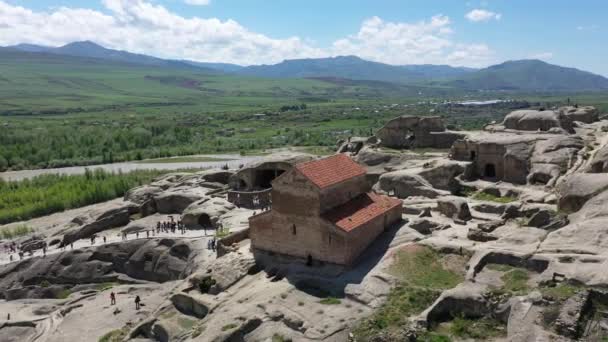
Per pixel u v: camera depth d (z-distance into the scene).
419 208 60.84
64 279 74.44
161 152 177.50
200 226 79.06
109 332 53.03
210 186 93.00
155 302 60.50
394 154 86.69
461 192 70.44
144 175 122.31
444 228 53.34
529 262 40.16
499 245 44.47
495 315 36.25
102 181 115.75
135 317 56.34
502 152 72.50
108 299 64.56
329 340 37.47
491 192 67.06
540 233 45.25
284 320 40.69
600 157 56.59
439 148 90.38
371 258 48.66
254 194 83.31
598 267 35.69
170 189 92.31
